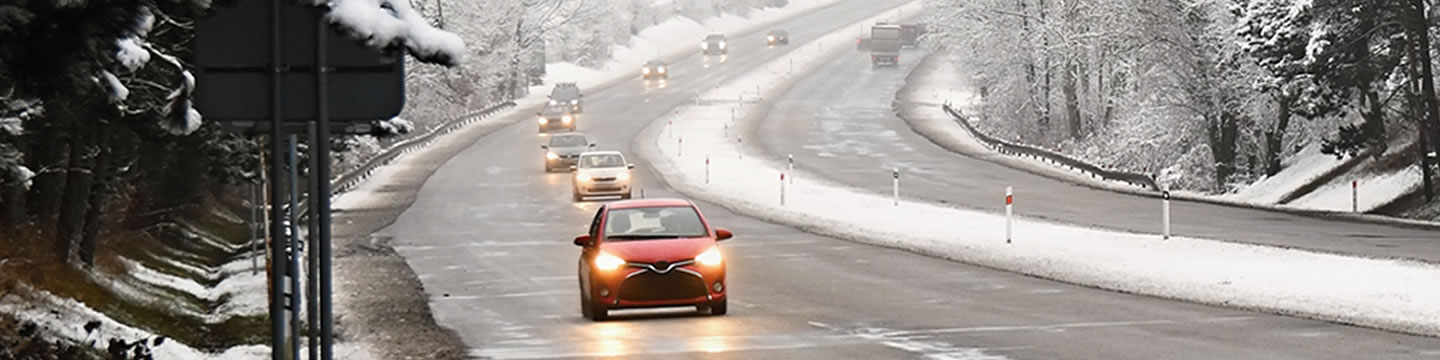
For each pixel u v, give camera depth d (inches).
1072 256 2052.2
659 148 5639.8
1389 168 3703.3
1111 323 1326.3
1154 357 1090.7
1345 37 3592.5
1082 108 5944.9
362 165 4333.2
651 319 1441.9
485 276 2011.6
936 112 7332.7
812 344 1213.1
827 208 3262.8
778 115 7185.0
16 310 1263.5
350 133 684.1
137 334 1323.8
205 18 615.2
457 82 7037.4
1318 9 3614.7
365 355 1224.8
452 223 3058.6
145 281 1950.1
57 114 1138.7
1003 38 6343.5
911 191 3922.2
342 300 1718.8
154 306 1737.2
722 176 4443.9
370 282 1941.4
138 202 2411.4
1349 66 3624.5
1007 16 6304.1
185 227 2755.9
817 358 1123.9
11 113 1022.4
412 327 1439.5
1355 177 3779.5
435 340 1323.8
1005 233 2503.7
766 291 1721.2
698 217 1503.4
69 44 713.6
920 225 2741.1
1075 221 2947.8
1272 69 3762.3
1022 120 6540.4
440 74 6515.8
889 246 2380.7
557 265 2155.5
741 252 2310.5
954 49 7003.0
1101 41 5196.9
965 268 1980.8
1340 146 3767.2
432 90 6501.0
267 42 616.7
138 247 2250.2
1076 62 5807.1
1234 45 4212.6
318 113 613.9
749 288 1763.0
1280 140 4318.4
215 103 613.9
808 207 3302.2
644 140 6008.9
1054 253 2106.3
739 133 6314.0
